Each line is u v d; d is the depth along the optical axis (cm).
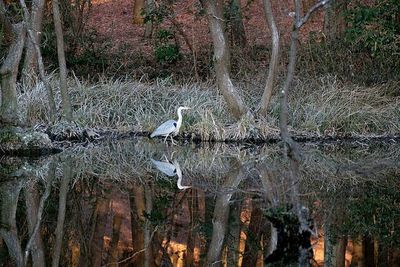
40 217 1188
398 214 1195
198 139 1803
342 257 1049
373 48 1934
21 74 1994
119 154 1695
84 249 1124
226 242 1102
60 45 1686
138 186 1427
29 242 1064
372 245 1081
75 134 1741
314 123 1834
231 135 1786
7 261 1002
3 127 1623
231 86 1770
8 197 1309
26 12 1580
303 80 1984
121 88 1952
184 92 1961
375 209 1221
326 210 1179
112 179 1466
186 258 1130
